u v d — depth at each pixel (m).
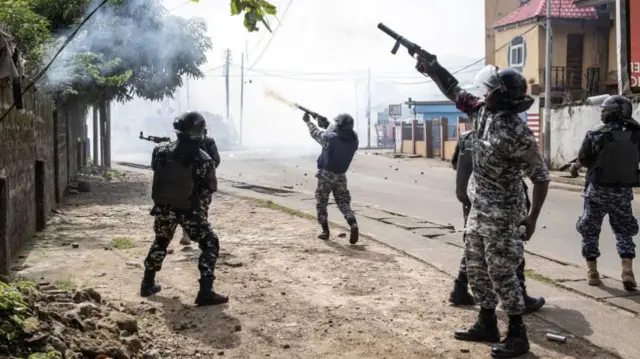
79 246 8.52
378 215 11.55
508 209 4.59
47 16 13.55
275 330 5.19
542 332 5.22
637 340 5.03
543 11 28.05
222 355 4.65
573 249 9.16
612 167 6.46
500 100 4.50
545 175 4.51
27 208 8.94
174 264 7.46
